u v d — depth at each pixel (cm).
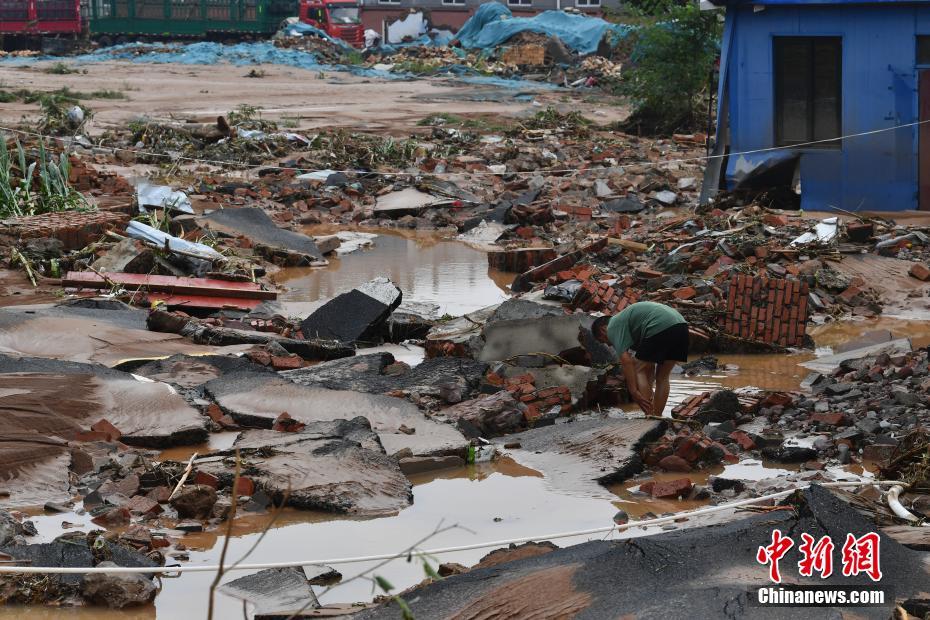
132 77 4500
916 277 1408
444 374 965
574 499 727
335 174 2220
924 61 1742
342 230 1869
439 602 504
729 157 1867
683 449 789
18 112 3088
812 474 738
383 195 2086
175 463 747
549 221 1873
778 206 1878
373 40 5825
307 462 741
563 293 1283
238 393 888
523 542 602
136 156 2406
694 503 717
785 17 1791
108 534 621
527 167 2494
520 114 3625
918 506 666
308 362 1081
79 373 892
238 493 711
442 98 4088
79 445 769
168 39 5834
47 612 547
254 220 1686
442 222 1930
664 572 514
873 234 1562
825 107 1808
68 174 1733
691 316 1198
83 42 5694
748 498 707
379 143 2650
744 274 1277
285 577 575
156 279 1291
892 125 1766
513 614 489
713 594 483
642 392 886
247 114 2961
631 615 475
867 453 797
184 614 542
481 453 808
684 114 3158
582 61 5172
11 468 720
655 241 1609
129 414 830
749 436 847
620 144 2872
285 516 691
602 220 1884
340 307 1153
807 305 1166
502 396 902
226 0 5841
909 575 511
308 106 3662
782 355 1141
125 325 1099
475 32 5709
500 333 1030
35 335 1016
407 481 736
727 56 1841
